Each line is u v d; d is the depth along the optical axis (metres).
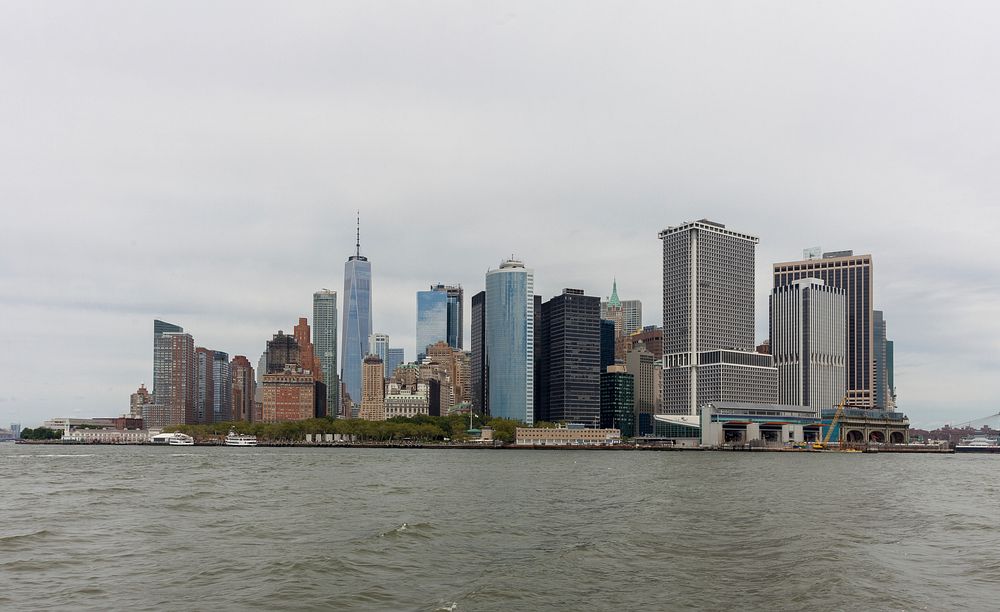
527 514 108.62
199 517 103.44
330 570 65.94
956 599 55.72
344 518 102.56
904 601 55.03
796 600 55.53
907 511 113.38
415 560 71.00
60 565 68.69
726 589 58.97
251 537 85.12
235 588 59.81
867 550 75.44
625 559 71.00
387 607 54.47
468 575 64.62
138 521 98.50
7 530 89.94
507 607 54.06
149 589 59.66
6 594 58.19
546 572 65.25
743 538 83.75
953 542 81.44
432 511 112.12
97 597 57.28
